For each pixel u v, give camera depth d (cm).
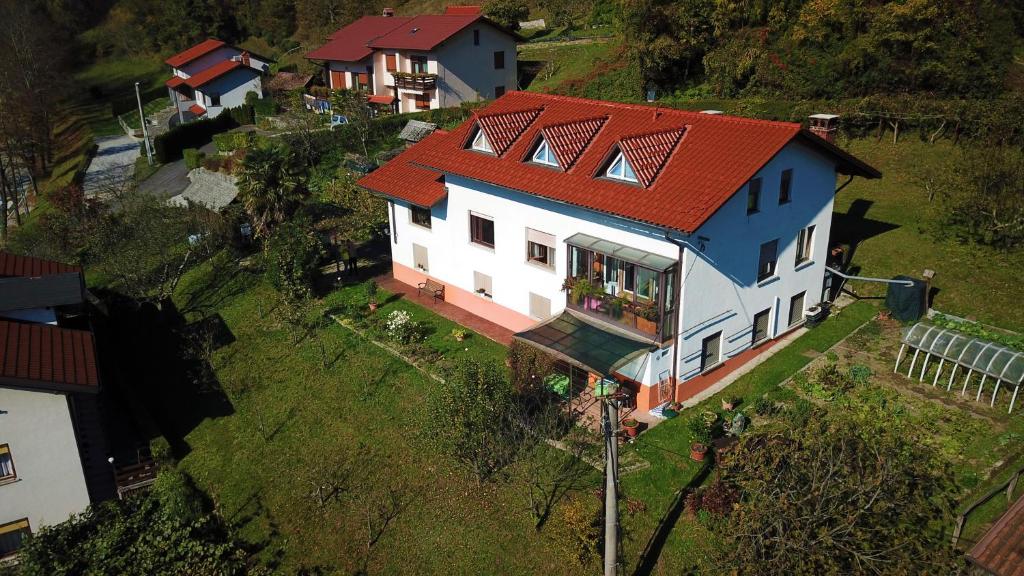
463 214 3019
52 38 10175
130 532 2027
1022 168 2945
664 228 2153
